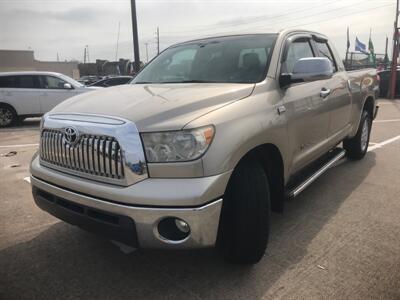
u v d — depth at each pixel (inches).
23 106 517.0
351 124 223.9
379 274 122.6
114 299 113.5
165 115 107.6
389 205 180.2
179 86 137.6
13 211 182.1
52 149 123.1
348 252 136.9
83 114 116.9
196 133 103.0
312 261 131.1
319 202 184.7
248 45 157.4
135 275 125.5
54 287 119.7
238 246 119.3
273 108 130.6
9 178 241.0
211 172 103.4
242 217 116.1
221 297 113.3
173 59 171.6
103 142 107.9
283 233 152.3
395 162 254.4
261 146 126.1
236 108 117.0
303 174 172.7
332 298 111.3
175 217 100.7
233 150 108.1
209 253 137.2
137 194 101.7
